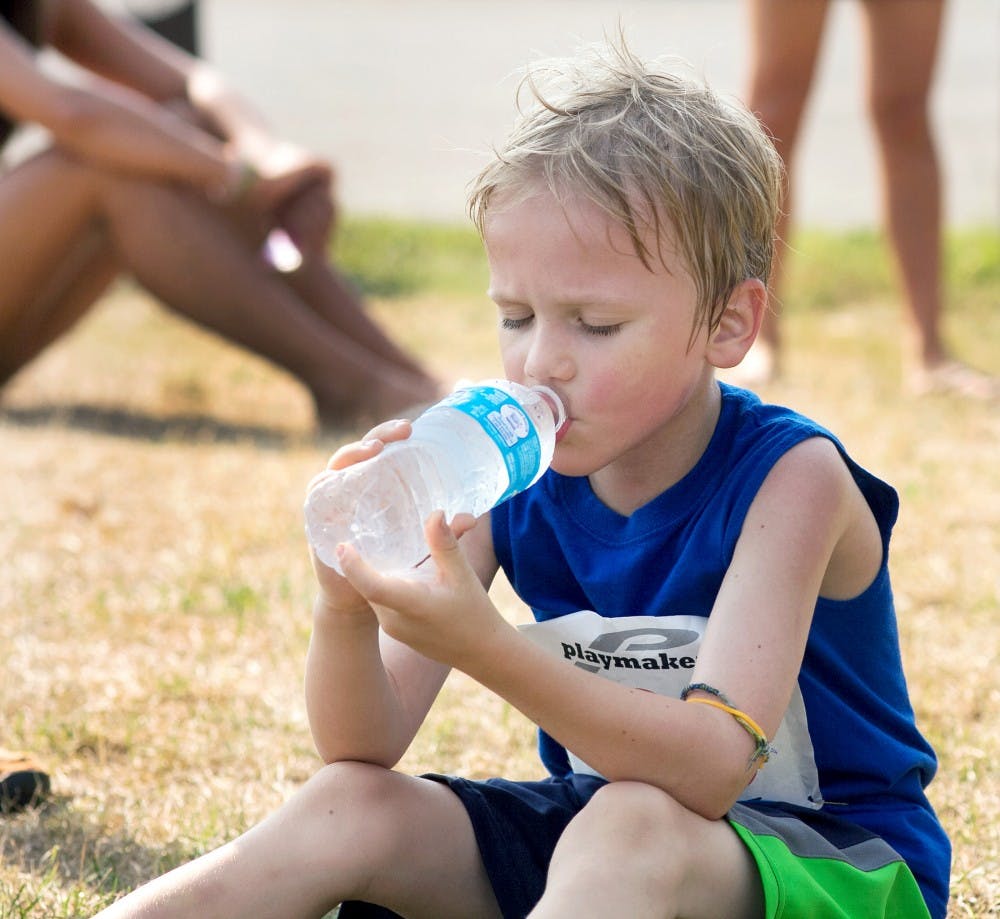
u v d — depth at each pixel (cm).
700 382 218
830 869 207
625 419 207
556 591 232
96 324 830
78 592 416
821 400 625
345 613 208
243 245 599
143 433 606
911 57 639
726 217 210
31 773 295
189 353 766
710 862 195
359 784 210
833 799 226
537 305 207
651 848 189
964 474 525
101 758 317
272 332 605
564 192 202
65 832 283
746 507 212
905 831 223
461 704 343
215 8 2450
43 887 256
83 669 362
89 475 529
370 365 621
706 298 210
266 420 640
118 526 474
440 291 908
